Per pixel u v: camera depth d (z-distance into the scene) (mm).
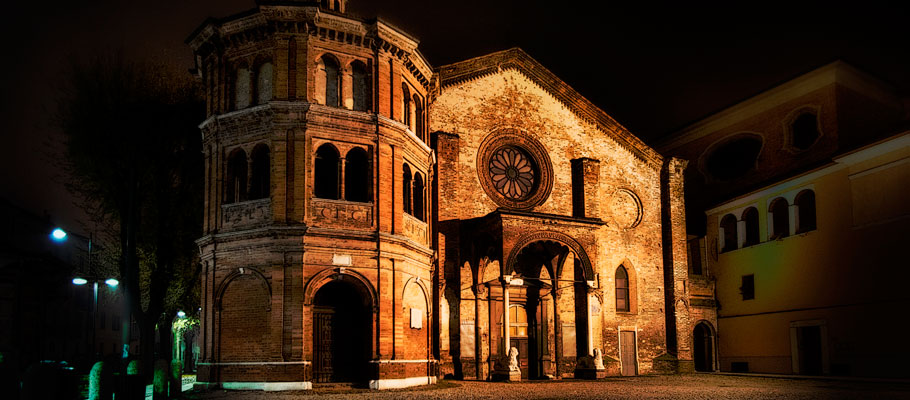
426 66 34031
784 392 27469
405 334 30266
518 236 34875
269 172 29000
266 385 26516
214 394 25438
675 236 44000
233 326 27938
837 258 39094
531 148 39812
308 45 28797
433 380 31938
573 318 38969
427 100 35656
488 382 33438
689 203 55469
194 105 34969
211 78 30594
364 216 28984
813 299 40500
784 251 42875
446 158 36281
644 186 44000
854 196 38250
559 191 40281
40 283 55719
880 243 36344
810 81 47438
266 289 27359
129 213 28734
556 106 41156
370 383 27922
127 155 32438
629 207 43250
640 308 42219
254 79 29406
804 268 41312
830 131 45781
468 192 37188
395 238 29297
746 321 45281
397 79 31016
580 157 41219
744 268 46000
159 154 33906
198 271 35656
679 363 42344
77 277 36312
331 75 29766
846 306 38219
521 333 37906
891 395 25828
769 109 50406
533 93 40438
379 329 28453
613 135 43125
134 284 27125
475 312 35438
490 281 35656
